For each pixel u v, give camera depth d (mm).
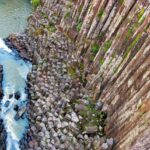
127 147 14398
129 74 16922
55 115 18984
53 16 29891
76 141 17281
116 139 16156
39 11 32750
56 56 24516
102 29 22000
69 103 19719
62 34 27250
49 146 17094
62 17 28516
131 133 14547
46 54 25188
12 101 20609
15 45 27125
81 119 18625
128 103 16078
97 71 21125
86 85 21219
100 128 18078
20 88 22094
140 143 13188
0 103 20188
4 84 22031
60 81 21938
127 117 15719
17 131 18422
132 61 16875
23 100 20859
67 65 23422
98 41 22281
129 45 18062
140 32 17391
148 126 13430
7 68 24000
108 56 19641
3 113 19453
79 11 26062
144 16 17703
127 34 18406
